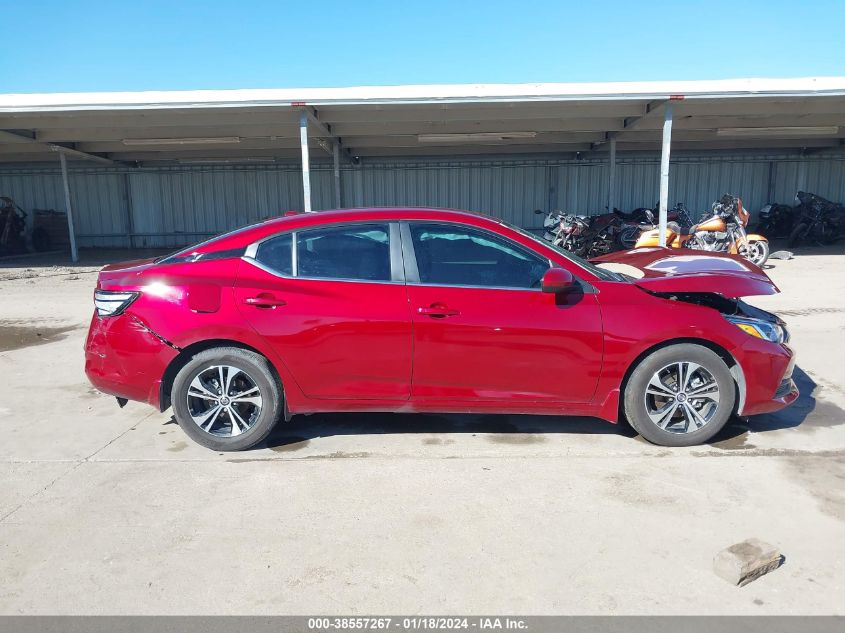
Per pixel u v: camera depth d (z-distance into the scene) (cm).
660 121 1385
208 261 414
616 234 1422
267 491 362
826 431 441
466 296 398
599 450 413
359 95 1059
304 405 412
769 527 317
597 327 397
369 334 397
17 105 1071
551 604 261
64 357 679
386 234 411
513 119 1299
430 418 476
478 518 328
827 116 1392
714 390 408
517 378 403
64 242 1895
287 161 1870
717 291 407
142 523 328
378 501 348
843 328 757
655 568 284
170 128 1427
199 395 411
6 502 352
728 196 1284
